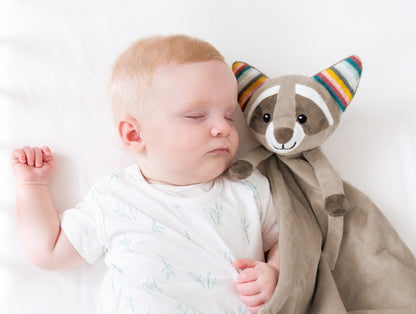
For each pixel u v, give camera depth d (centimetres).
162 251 91
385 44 126
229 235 95
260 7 126
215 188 100
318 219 104
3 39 113
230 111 98
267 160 110
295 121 93
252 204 100
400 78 124
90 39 116
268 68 123
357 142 119
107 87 113
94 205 96
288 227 95
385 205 114
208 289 89
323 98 95
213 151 95
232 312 89
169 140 92
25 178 99
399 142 119
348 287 101
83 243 95
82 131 110
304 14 127
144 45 97
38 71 111
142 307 87
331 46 126
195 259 91
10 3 115
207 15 123
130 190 97
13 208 102
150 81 92
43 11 116
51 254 94
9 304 96
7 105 109
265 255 106
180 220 94
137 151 97
